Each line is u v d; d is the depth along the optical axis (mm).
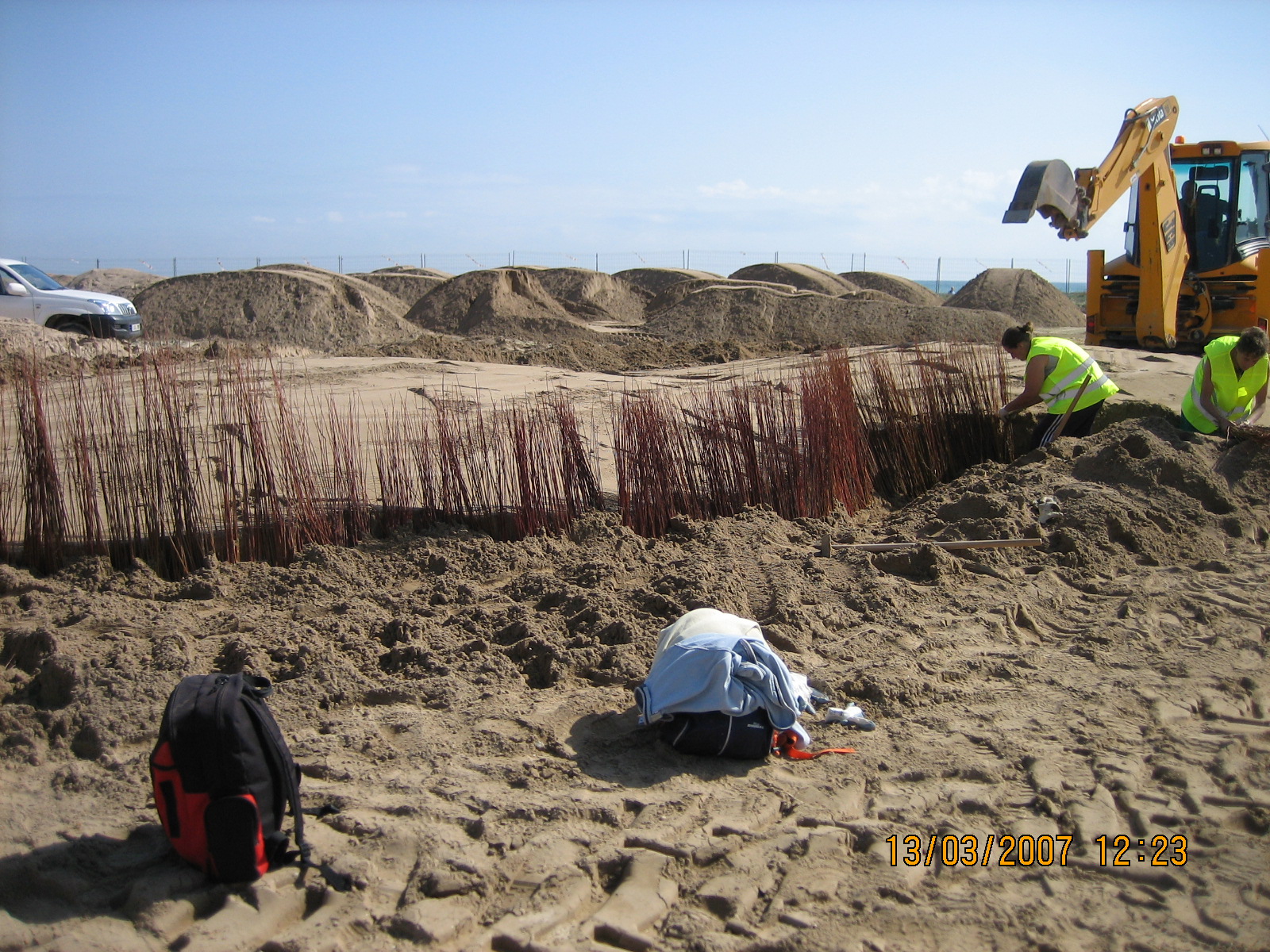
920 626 4285
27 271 15844
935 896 2494
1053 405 6883
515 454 5434
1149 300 10312
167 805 2424
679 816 2791
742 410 6020
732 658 3188
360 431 7590
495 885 2463
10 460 5469
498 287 26406
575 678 3723
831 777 3080
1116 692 3705
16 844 2557
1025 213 7211
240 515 5004
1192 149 10992
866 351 11375
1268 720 3529
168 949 2219
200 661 3643
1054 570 5031
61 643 3574
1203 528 5590
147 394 4910
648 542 5316
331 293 23422
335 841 2623
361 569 4719
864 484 6539
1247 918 2402
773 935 2314
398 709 3408
